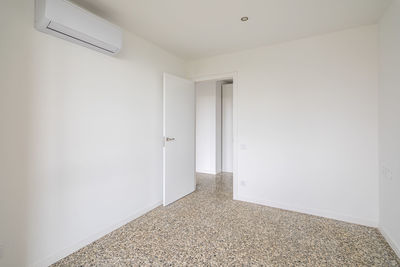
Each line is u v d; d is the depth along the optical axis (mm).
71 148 1915
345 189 2541
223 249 1965
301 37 2725
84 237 2033
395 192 1911
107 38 2029
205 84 5340
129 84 2561
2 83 1470
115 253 1916
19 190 1564
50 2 1568
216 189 3922
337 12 2109
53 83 1775
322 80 2646
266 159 3059
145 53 2816
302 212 2809
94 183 2131
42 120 1700
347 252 1907
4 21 1474
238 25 2400
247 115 3191
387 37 2070
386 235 2098
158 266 1731
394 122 1936
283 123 2916
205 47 3078
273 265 1733
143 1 1925
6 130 1496
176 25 2404
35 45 1653
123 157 2475
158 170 3082
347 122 2514
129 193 2562
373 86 2371
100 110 2191
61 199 1839
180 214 2775
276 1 1924
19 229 1566
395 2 1867
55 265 1750
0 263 1472
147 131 2859
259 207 3010
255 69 3113
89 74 2076
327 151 2637
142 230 2342
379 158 2326
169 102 3107
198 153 5484
